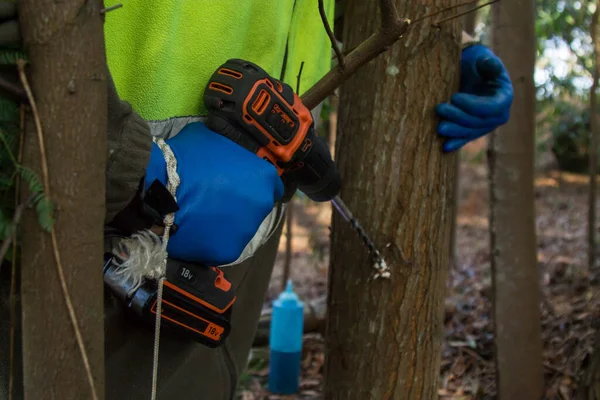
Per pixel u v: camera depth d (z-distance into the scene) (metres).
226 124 1.26
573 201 7.83
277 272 6.09
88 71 0.86
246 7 1.42
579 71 5.13
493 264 2.92
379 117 1.82
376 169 1.83
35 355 0.88
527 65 2.82
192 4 1.32
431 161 1.82
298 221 8.39
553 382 3.00
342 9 2.03
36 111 0.84
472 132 1.81
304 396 3.31
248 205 1.19
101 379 0.93
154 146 1.17
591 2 4.54
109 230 1.14
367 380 1.86
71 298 0.87
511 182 2.82
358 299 1.86
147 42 1.27
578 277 4.12
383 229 1.83
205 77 1.38
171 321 1.18
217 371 1.67
